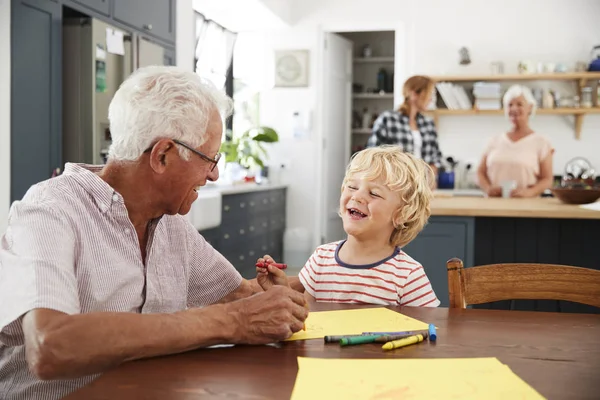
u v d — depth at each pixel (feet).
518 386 2.81
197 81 3.92
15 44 9.86
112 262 3.92
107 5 12.43
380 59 25.68
